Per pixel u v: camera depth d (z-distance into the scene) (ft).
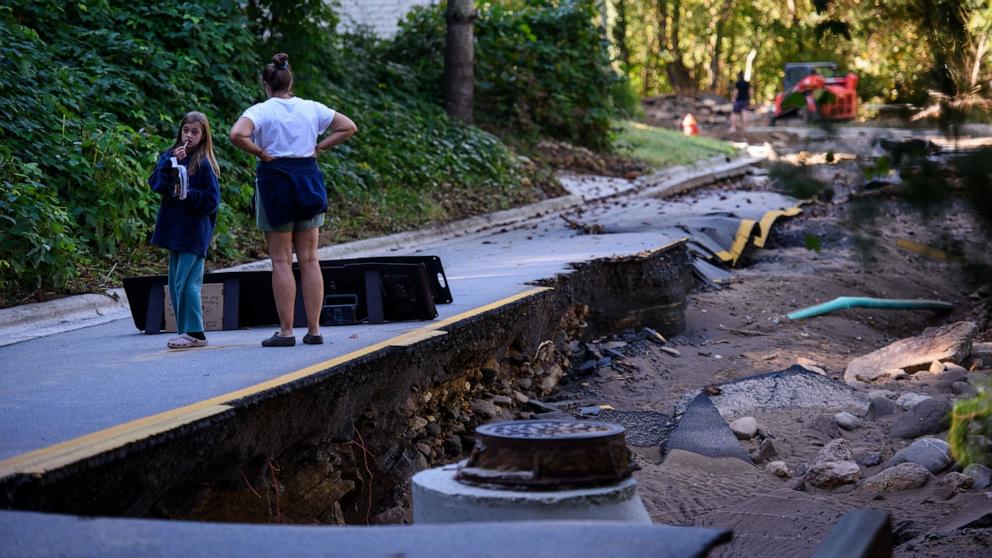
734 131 131.13
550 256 44.65
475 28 87.81
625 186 80.53
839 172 13.97
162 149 46.73
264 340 25.75
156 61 52.85
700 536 10.10
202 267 26.43
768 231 63.93
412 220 57.77
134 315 30.01
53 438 15.93
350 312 29.19
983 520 21.47
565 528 10.48
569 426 14.06
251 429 17.89
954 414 28.19
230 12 59.57
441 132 72.84
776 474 28.04
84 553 10.87
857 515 11.47
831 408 33.27
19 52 45.37
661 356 40.73
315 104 25.50
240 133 24.21
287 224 25.00
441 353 26.25
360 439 22.76
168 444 15.60
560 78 89.35
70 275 35.50
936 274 56.70
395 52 85.20
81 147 41.75
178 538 11.15
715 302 49.42
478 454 13.89
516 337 33.09
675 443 29.81
